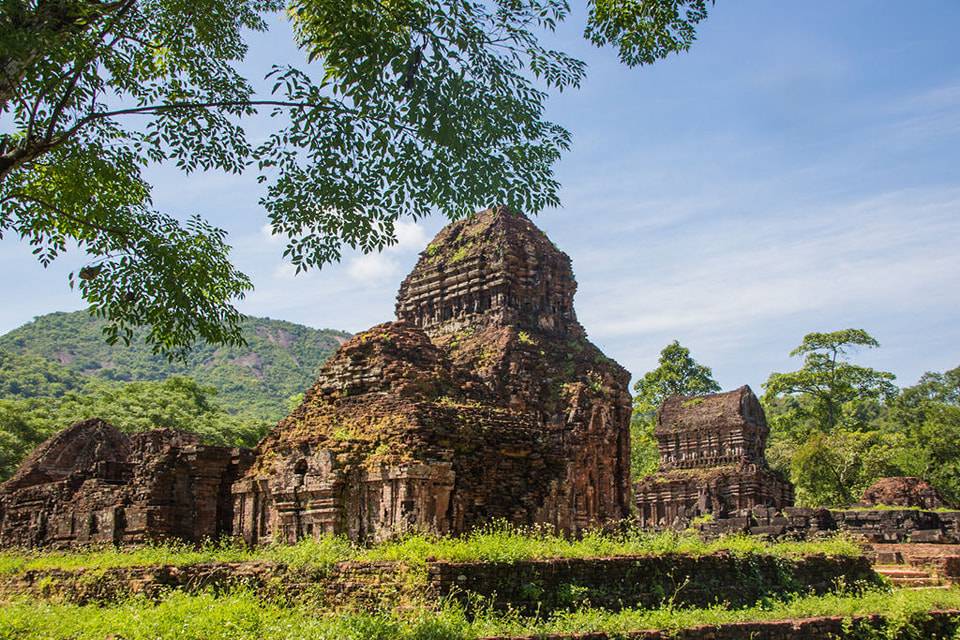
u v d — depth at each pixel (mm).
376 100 21688
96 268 25359
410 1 21875
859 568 32781
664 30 27688
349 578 23156
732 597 26688
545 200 24109
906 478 64312
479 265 43281
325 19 21359
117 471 44406
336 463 31062
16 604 25984
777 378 107000
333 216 23500
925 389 119125
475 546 23234
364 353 35281
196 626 20078
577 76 24484
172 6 25359
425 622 19297
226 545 34500
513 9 23266
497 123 23109
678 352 113688
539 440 35438
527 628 20312
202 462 39625
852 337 105500
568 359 41469
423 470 29719
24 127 23344
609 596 23516
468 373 37094
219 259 27281
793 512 49031
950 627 27438
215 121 25203
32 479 52469
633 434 105500
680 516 69125
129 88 25766
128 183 26422
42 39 18656
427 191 23188
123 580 26859
